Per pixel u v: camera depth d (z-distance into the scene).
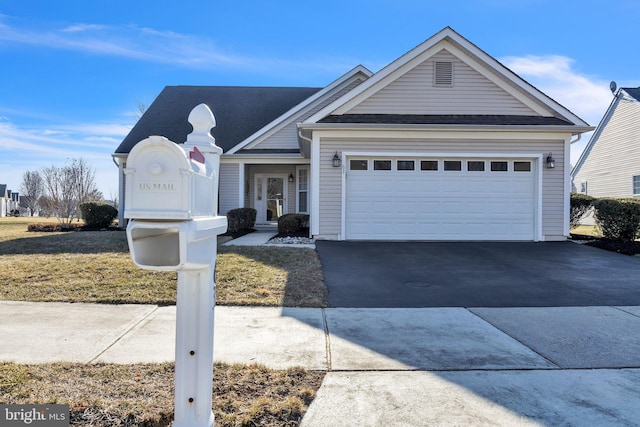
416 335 4.48
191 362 2.31
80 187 19.30
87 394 3.00
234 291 6.15
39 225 15.60
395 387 3.24
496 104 11.87
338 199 11.40
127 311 5.23
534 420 2.78
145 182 1.86
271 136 16.14
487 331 4.62
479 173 11.45
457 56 11.84
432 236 11.40
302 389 3.15
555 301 5.92
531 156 11.38
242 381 3.28
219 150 2.55
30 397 2.93
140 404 2.87
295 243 10.91
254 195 17.73
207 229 2.13
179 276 2.33
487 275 7.54
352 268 8.01
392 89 11.88
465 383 3.32
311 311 5.37
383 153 11.32
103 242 10.74
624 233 11.16
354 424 2.71
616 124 21.78
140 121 17.72
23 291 6.01
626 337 4.45
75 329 4.52
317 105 16.09
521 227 11.48
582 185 24.89
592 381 3.39
